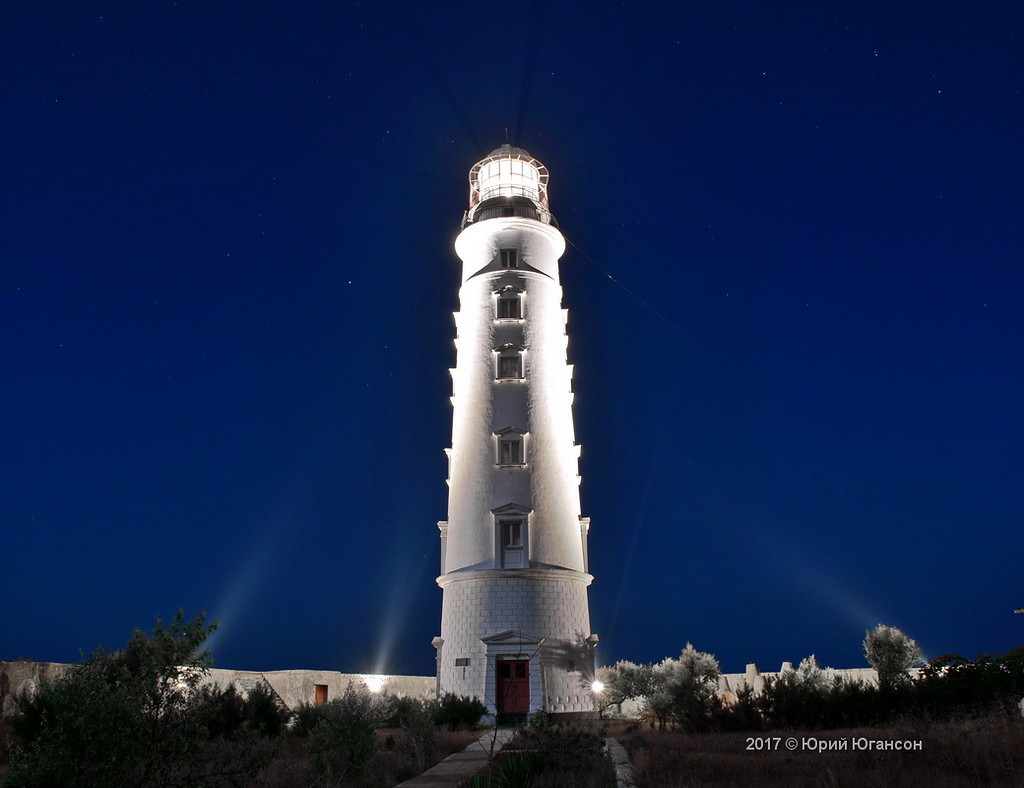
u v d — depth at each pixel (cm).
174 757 973
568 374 4388
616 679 4284
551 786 1482
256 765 1123
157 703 993
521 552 3731
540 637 3572
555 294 4425
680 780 1347
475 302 4344
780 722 2639
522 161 4794
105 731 917
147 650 1071
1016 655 2516
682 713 2852
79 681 947
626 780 1527
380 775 1736
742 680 4516
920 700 2498
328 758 1706
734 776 1499
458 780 1711
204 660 1057
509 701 3481
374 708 1897
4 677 2420
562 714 3462
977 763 1396
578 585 3809
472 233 4497
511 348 4131
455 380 4362
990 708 2238
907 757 1587
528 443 3953
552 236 4522
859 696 2623
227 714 2289
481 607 3631
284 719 2567
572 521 3944
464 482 3975
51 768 877
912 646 4259
